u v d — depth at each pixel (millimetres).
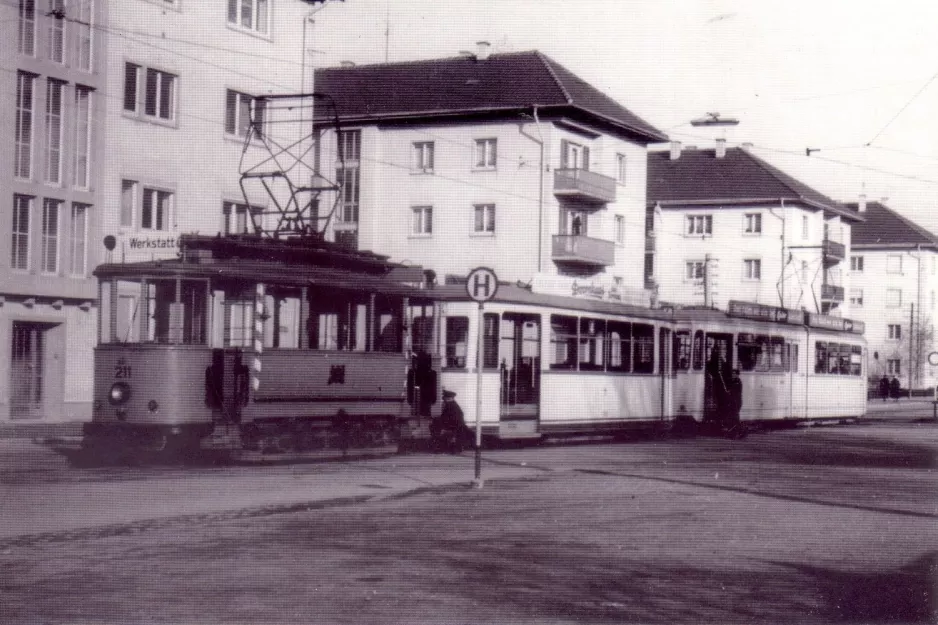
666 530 13086
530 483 18375
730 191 73625
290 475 18375
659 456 25328
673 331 33000
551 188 50188
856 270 96000
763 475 21062
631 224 57125
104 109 32281
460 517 13922
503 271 50562
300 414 20094
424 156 52344
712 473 21172
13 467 19281
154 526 12648
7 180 29375
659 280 75312
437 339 24016
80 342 31859
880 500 17094
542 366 26828
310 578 9469
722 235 73875
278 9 38594
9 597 8562
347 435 21203
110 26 32406
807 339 41281
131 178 33281
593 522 13656
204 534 12133
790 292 72500
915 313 93875
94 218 32000
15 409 30281
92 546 11227
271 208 38500
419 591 8961
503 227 50656
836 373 44156
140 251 19328
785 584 9734
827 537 12812
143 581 9273
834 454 27547
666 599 8922
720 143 76375
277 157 38688
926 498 17562
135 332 18719
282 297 19812
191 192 35375
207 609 8148
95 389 18938
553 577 9766
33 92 30250
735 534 12891
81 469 18906
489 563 10406
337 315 21031
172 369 18375
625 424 30156
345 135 53562
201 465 19750
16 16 29562
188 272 18578
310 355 20266
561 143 50844
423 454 23938
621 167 56469
